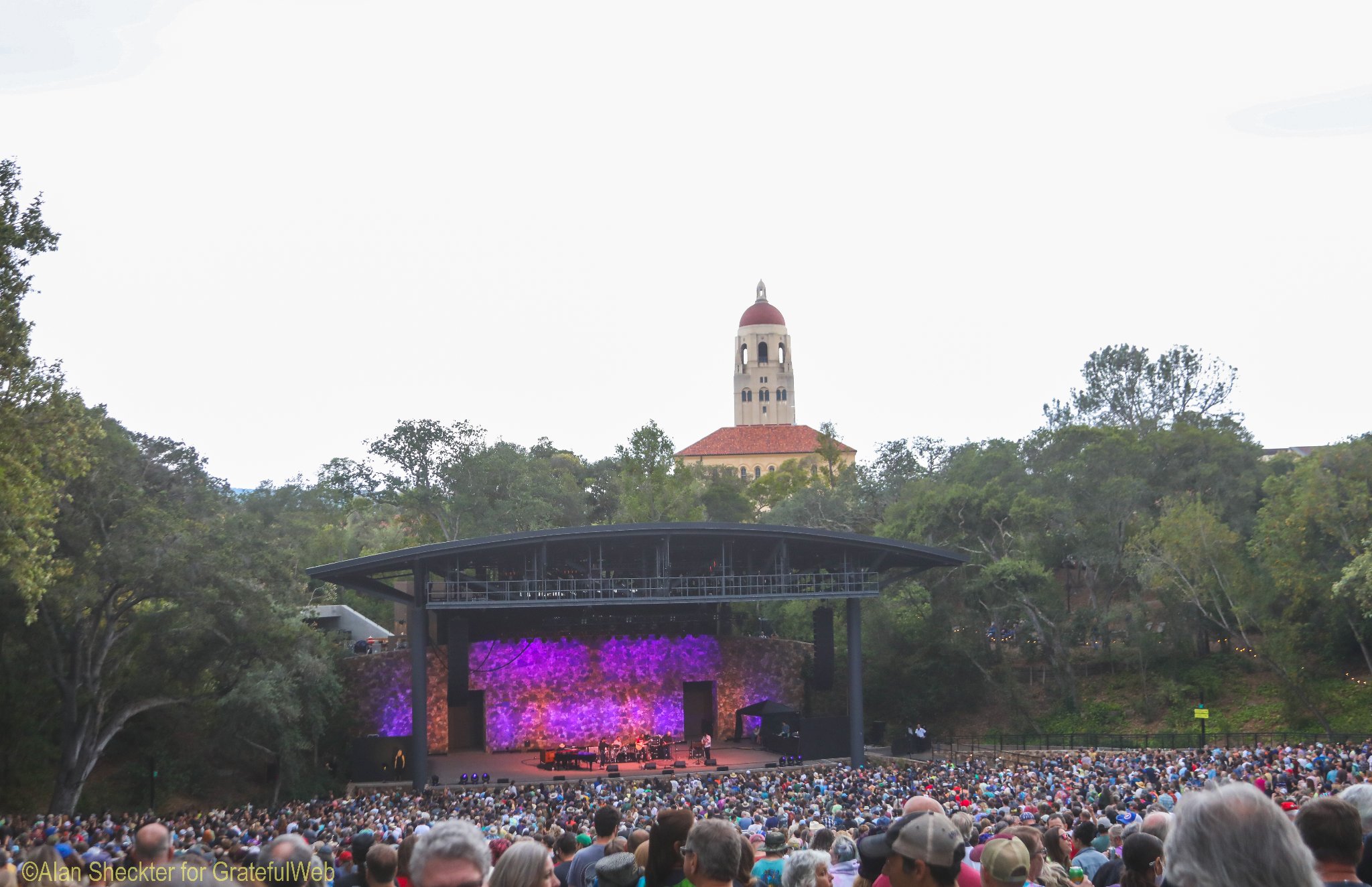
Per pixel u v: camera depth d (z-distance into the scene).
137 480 56.84
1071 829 19.38
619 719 73.56
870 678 77.88
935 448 121.19
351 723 68.69
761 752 70.62
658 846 8.00
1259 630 70.50
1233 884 4.61
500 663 72.50
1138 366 106.44
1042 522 79.19
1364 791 7.78
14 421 33.94
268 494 119.81
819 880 9.70
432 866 6.12
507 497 109.88
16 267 33.34
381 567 60.19
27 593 35.41
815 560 69.19
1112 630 77.50
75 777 48.91
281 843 8.57
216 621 52.06
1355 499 60.72
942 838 6.59
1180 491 82.62
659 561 61.38
